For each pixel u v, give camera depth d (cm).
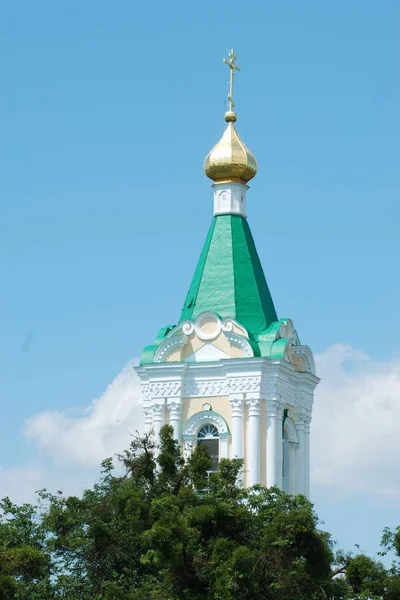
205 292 13988
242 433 13588
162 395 13838
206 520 10544
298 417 13988
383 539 11131
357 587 10812
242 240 14125
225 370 13700
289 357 13925
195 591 10406
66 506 11769
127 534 11206
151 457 11544
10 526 11662
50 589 11238
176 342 13888
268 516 11144
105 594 10781
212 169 14225
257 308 13925
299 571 10375
